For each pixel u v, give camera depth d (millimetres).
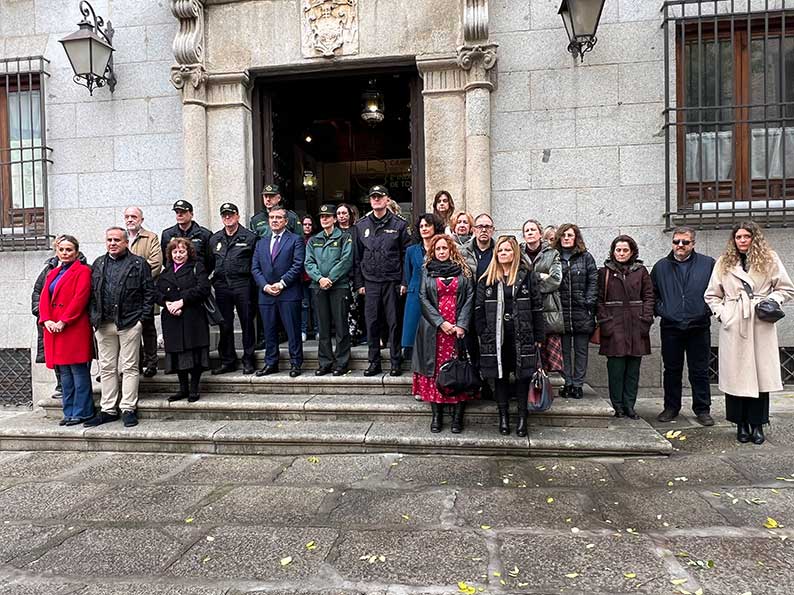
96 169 6879
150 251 5594
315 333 6828
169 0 6629
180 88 6527
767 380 4328
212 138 6676
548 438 4406
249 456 4598
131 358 5008
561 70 6109
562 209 6148
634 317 4914
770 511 3303
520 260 4332
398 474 4062
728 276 4543
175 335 5016
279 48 6508
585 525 3189
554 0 6094
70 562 2939
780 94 5871
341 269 5305
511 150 6207
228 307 5594
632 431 4602
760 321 4363
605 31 6031
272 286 5297
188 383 5359
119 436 4789
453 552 2920
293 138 8133
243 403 5066
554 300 4926
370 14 6332
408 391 5277
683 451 4355
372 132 9375
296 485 3914
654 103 5980
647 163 6008
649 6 5961
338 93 8086
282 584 2674
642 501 3490
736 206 5965
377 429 4703
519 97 6180
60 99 6934
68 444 4883
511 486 3787
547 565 2773
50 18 6941
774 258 4414
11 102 7191
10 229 7156
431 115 6309
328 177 9492
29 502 3750
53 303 4988
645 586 2576
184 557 2951
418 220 5293
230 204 5555
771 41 5934
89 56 6320
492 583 2633
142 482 4070
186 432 4727
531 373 4266
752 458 4152
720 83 5926
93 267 5031
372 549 2973
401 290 5266
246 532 3215
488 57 6035
